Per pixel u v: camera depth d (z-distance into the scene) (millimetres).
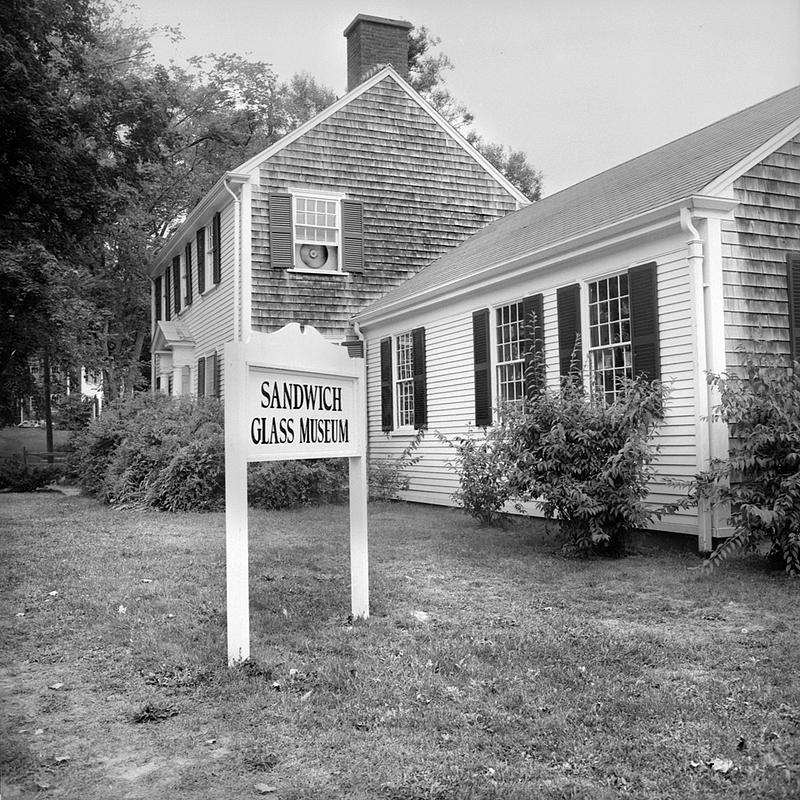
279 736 3707
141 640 5266
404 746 3553
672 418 8852
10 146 16141
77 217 17516
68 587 6934
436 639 5266
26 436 37000
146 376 34094
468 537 10008
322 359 5469
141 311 30984
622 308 9750
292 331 5129
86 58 20922
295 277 16688
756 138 9469
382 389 15805
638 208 9414
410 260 18000
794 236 9070
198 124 29922
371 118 17719
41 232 18047
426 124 18391
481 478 10734
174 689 4375
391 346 15617
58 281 19016
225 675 4539
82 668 4766
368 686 4316
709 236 8531
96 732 3812
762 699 4031
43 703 4195
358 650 5008
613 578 7391
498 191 19188
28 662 4895
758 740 3533
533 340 10648
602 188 12938
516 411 9234
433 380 13953
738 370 8625
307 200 16984
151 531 10562
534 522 11344
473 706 4008
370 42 19562
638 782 3176
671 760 3354
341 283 17172
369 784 3205
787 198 9070
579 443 8477
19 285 17469
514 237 13398
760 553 7621
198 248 19516
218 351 17641
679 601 6453
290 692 4270
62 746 3654
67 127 16656
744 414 7566
